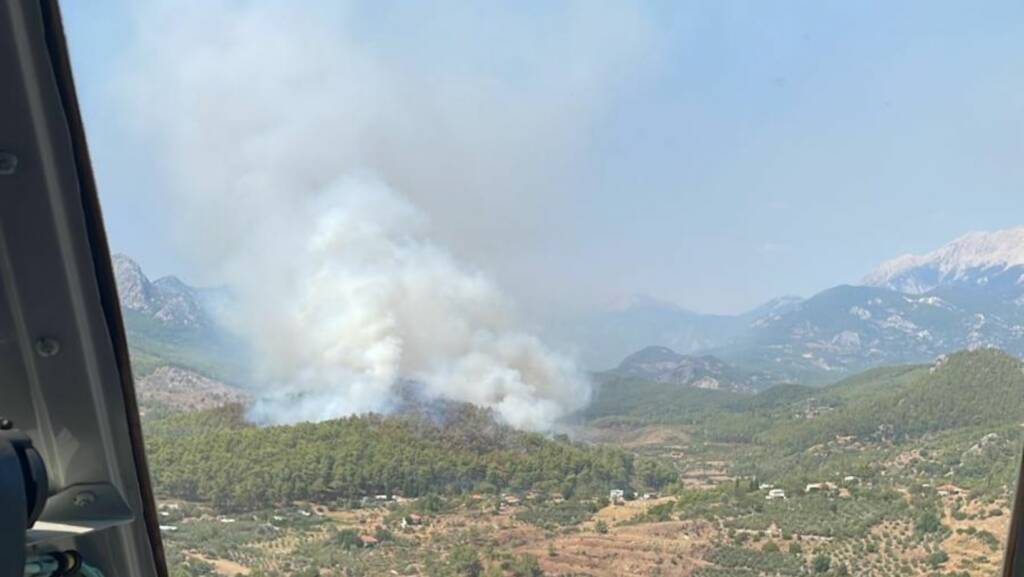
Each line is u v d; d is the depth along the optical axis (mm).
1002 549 1589
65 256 1245
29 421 1300
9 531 1003
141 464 1406
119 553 1418
